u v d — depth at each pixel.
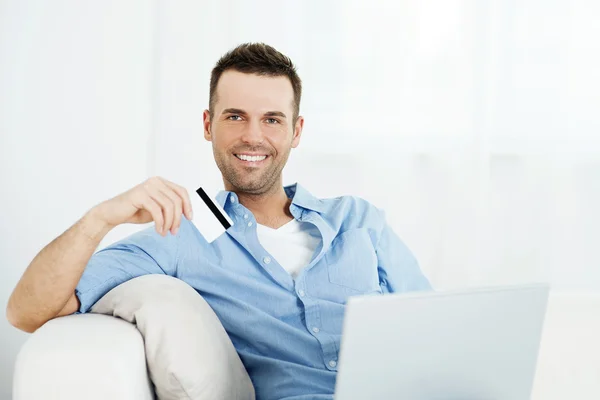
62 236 1.61
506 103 3.73
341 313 1.91
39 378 1.40
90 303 1.70
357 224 2.10
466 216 3.68
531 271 3.79
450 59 3.65
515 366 1.43
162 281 1.70
